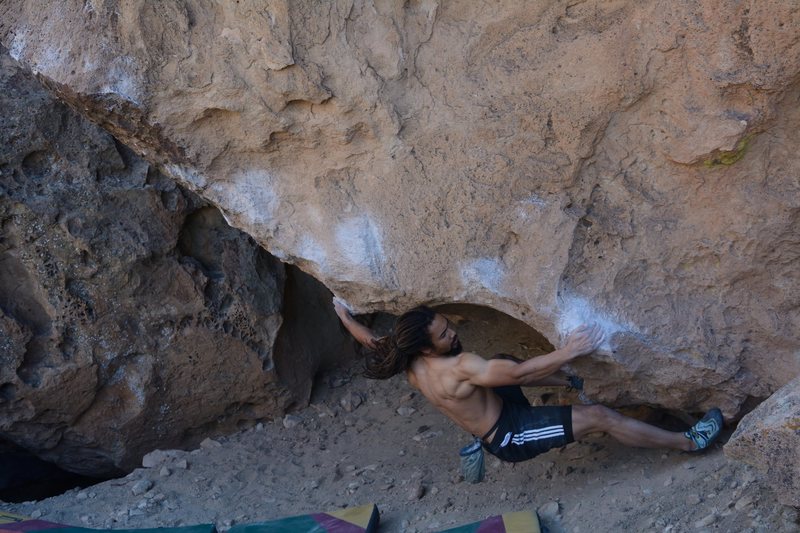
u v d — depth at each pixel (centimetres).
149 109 471
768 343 475
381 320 811
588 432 516
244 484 638
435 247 483
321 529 517
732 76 416
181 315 666
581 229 475
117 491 635
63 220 627
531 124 466
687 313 475
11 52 495
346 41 463
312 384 736
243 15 455
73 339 646
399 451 650
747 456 394
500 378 493
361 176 488
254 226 502
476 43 471
